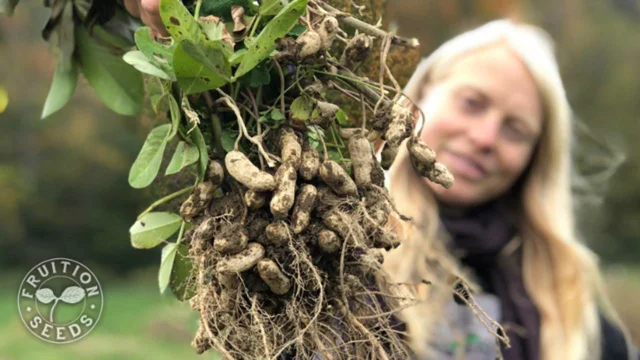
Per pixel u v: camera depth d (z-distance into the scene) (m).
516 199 1.45
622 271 7.78
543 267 1.42
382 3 1.10
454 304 1.30
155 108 0.88
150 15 0.93
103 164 8.27
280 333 0.83
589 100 9.28
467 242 1.38
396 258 1.28
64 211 8.38
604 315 1.51
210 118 0.85
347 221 0.79
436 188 1.34
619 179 8.82
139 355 4.09
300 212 0.78
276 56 0.81
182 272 0.95
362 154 0.83
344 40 0.85
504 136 1.35
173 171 0.81
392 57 1.12
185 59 0.78
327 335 0.87
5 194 7.80
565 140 1.40
